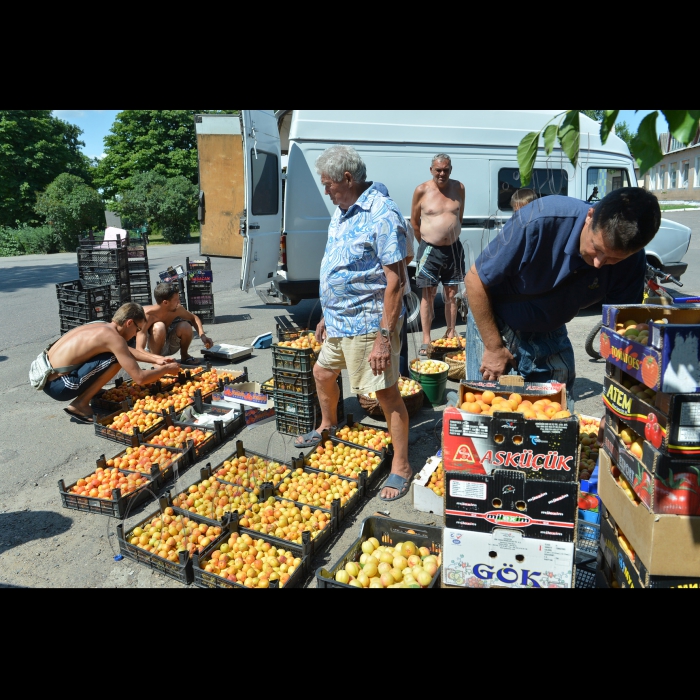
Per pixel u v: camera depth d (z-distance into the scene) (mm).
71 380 5102
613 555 2500
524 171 1354
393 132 7879
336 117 7742
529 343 3164
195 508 3557
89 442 4867
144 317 5367
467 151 8102
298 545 3117
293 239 7895
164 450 4371
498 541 2303
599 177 8445
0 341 8711
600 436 2787
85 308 7512
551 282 2824
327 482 3828
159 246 28625
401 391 5078
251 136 7551
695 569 2062
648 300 3123
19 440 4941
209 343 7129
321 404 4500
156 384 5859
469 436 2242
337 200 3604
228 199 11469
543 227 2633
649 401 2205
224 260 19516
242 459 4164
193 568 2998
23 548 3363
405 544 2920
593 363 6484
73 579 3070
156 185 31141
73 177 29344
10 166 35000
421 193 6336
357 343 3688
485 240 8188
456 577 2398
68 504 3803
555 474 2182
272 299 9812
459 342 6473
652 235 2254
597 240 2377
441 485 3615
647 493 2105
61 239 28484
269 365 6844
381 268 3578
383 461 4145
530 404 2432
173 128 37812
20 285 15328
